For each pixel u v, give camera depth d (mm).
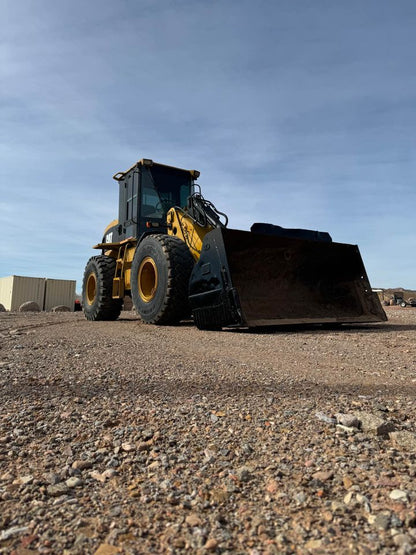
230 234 4707
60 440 1550
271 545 916
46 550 922
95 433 1607
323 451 1373
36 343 3926
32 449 1473
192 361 2994
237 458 1353
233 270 4742
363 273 5559
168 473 1269
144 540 951
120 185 7594
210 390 2174
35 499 1141
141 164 6809
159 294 5547
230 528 988
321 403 1900
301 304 5039
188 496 1130
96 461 1368
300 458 1332
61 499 1129
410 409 1812
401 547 879
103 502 1118
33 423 1727
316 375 2512
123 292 7164
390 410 1797
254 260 4875
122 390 2207
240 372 2604
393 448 1387
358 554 871
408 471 1212
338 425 1593
